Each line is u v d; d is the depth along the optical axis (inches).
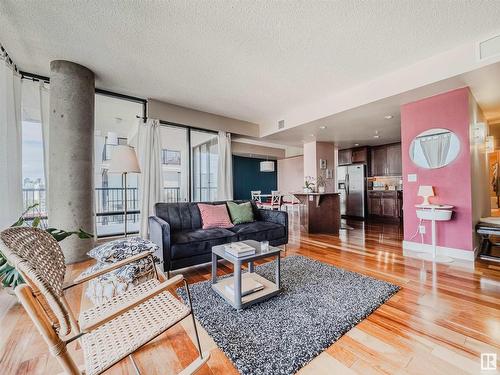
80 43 93.3
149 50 98.3
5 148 91.1
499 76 98.7
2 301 74.2
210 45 94.6
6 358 49.9
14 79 103.2
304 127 181.9
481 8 74.1
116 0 71.1
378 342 54.6
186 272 102.9
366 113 147.7
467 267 102.9
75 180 107.4
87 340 37.7
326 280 89.7
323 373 45.7
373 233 179.6
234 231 115.9
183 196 181.3
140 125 150.6
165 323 41.0
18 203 99.5
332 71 116.4
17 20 79.5
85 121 111.1
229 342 54.5
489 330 58.6
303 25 82.5
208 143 195.6
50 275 39.2
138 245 79.4
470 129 112.2
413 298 75.4
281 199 296.7
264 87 135.6
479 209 130.2
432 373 45.3
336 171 290.2
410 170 131.2
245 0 71.2
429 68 105.0
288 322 62.1
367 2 71.9
